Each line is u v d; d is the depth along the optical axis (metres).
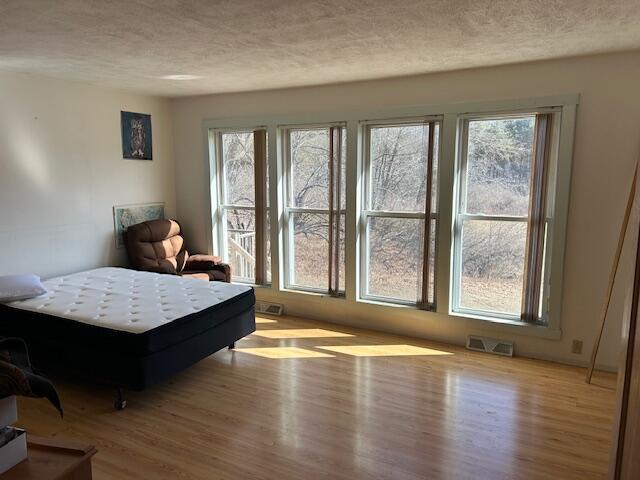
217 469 2.38
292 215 4.94
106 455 2.51
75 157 4.43
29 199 4.07
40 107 4.09
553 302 3.71
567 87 3.48
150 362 2.92
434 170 4.10
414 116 4.08
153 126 5.23
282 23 2.62
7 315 3.35
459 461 2.46
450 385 3.36
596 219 3.51
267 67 3.74
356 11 2.41
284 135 4.85
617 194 3.43
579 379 3.46
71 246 4.46
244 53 3.29
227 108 5.07
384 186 4.39
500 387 3.32
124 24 2.62
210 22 2.59
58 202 4.31
